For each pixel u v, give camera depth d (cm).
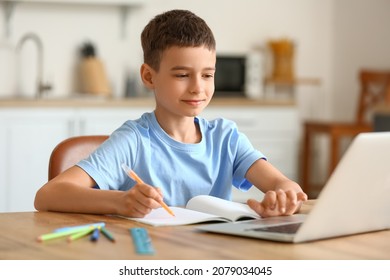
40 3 490
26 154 416
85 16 505
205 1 545
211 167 173
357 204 116
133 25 518
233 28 554
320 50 582
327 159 591
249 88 523
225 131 179
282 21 568
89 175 154
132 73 518
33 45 489
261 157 178
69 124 428
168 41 152
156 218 132
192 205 145
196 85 152
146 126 169
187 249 106
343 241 116
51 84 495
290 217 136
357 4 581
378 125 434
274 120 496
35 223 129
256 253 104
